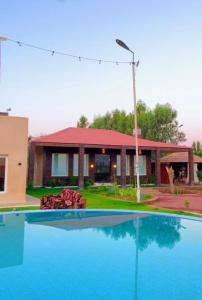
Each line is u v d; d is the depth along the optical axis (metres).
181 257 6.80
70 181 24.20
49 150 24.08
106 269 6.00
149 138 47.44
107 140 25.80
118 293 4.82
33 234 8.76
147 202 15.14
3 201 14.27
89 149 25.73
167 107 48.22
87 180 24.59
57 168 24.39
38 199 15.70
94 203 14.73
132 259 6.64
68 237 8.52
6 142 14.52
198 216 11.56
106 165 26.69
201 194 19.61
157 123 48.03
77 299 4.57
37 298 4.61
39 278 5.47
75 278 5.49
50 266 6.14
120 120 49.44
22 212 10.91
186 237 8.62
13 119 14.74
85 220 10.70
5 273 5.71
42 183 23.73
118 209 12.76
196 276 5.63
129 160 27.50
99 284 5.20
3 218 10.52
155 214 11.46
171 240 8.30
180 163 33.91
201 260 6.62
